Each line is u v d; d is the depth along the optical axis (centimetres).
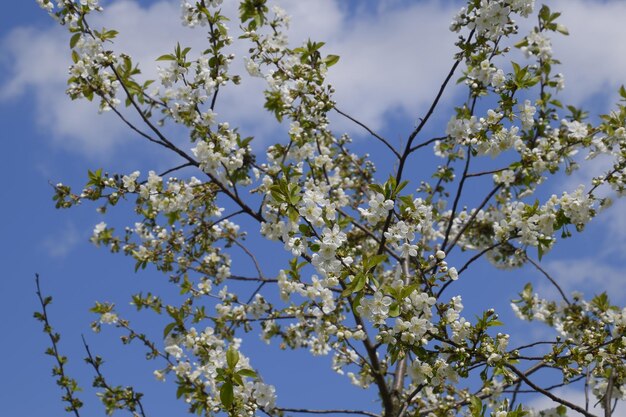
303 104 739
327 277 474
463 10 608
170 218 751
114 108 684
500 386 707
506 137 596
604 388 662
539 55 783
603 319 623
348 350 765
